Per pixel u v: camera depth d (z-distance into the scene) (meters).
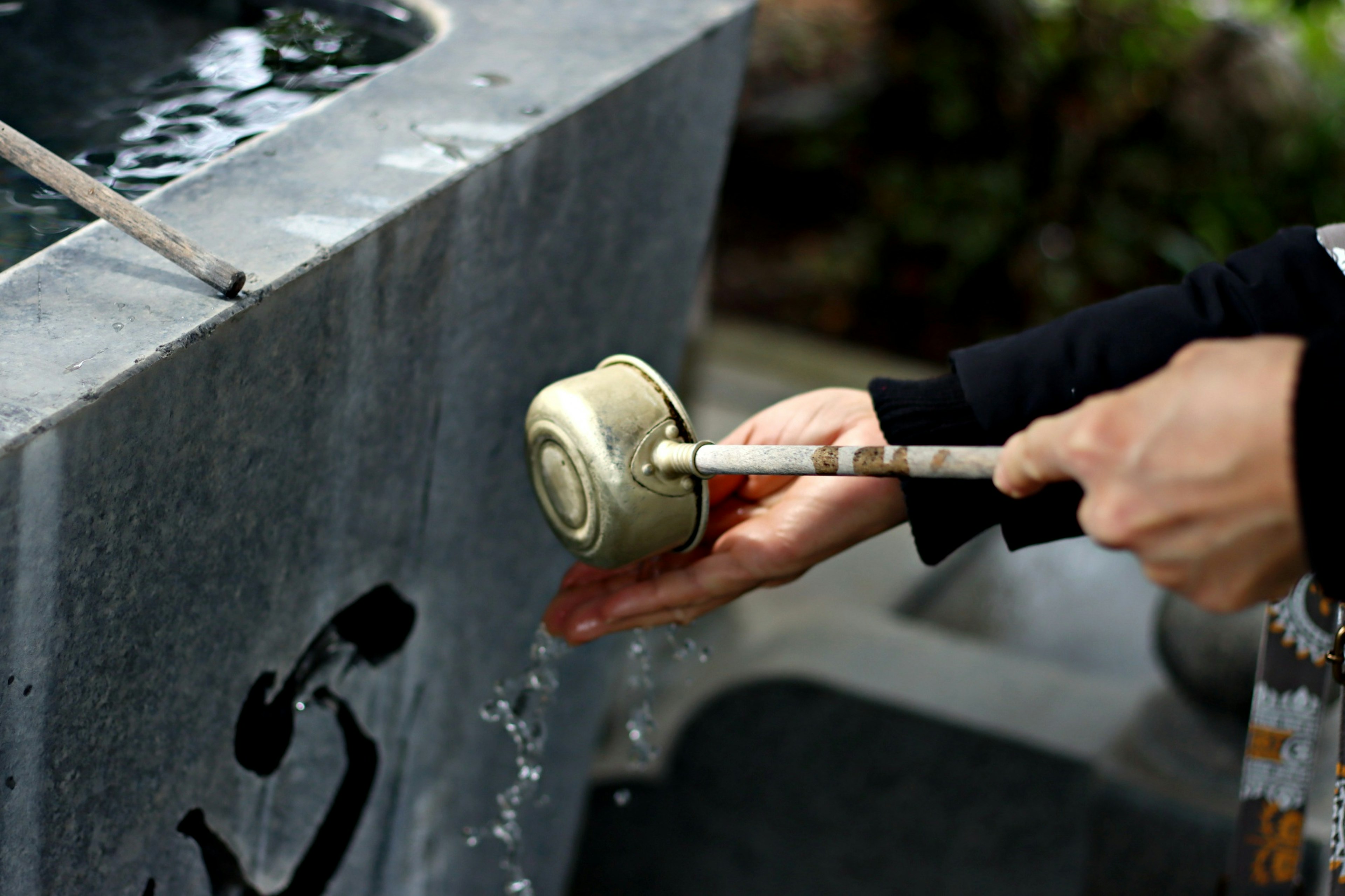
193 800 0.90
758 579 1.08
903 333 4.08
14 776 0.70
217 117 1.26
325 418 0.90
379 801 1.19
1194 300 0.95
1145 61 4.18
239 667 0.90
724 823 2.13
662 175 1.36
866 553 2.92
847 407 1.14
